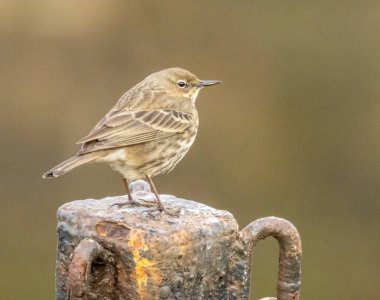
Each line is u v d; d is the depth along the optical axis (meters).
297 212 16.52
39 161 15.77
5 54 16.34
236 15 17.38
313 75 17.33
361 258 15.80
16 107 16.09
